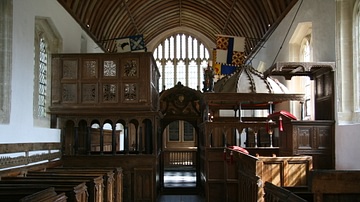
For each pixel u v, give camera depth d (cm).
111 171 929
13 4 927
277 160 747
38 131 1059
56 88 1224
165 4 2362
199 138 1571
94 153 1335
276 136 1435
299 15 1312
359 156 891
